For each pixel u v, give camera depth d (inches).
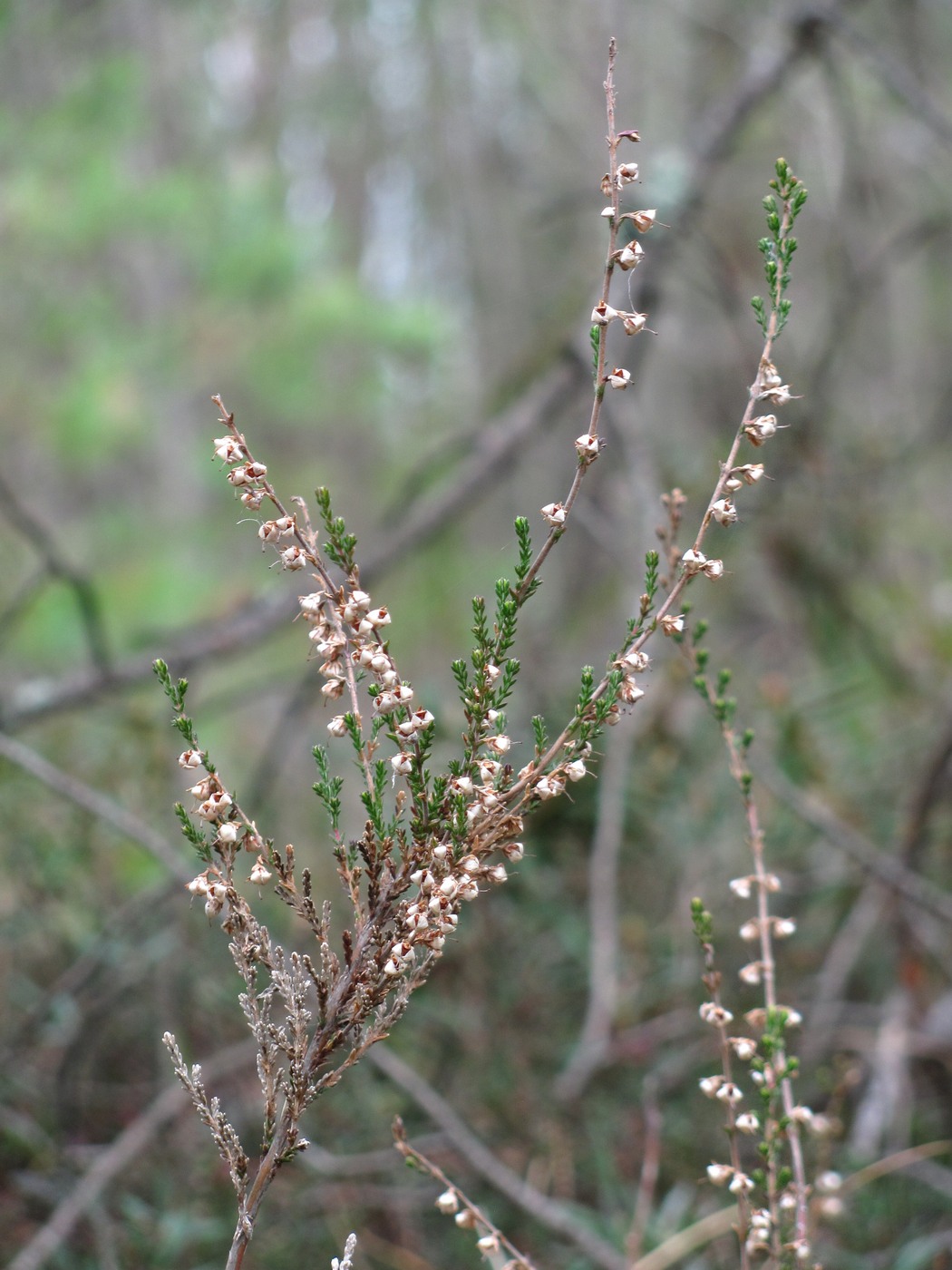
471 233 547.8
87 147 290.0
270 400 414.9
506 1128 122.5
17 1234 110.6
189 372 398.6
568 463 343.9
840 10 189.6
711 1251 101.3
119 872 151.5
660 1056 135.0
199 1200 113.6
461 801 48.4
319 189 604.4
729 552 200.2
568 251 395.5
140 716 157.3
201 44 364.5
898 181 262.1
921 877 157.5
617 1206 108.2
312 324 381.1
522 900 145.6
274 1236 111.4
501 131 526.6
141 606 297.1
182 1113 121.8
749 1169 116.8
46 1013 126.2
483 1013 135.0
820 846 160.9
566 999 144.3
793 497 206.8
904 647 212.8
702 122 189.2
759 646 232.4
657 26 315.0
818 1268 61.8
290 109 488.1
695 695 182.5
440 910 47.3
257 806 169.6
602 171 289.9
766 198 52.1
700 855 154.3
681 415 328.5
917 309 370.3
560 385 178.2
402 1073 101.0
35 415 349.7
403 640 252.2
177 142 379.6
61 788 117.5
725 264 188.1
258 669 285.6
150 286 406.0
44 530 147.9
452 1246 111.4
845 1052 135.3
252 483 49.2
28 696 154.5
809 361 214.8
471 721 50.3
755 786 162.1
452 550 234.1
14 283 340.2
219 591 303.4
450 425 502.0
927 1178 111.1
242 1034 137.4
